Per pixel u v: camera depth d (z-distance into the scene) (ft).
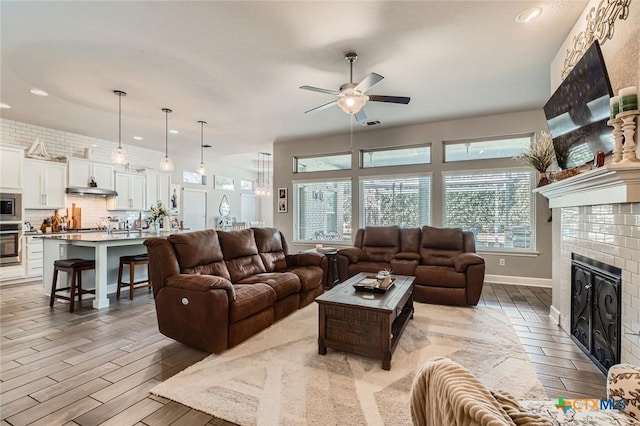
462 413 2.13
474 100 14.55
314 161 22.50
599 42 7.23
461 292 12.60
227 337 8.52
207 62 10.71
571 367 7.65
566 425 3.39
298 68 11.19
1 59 10.35
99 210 21.66
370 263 15.29
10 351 8.41
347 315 8.01
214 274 10.64
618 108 5.85
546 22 8.56
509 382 6.98
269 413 5.84
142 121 17.39
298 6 7.87
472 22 8.56
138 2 7.64
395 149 19.74
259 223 37.96
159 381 6.96
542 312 11.87
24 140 17.87
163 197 25.54
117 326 10.30
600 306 7.54
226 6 7.84
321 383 6.88
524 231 16.57
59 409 5.94
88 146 20.90
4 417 5.70
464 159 17.85
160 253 9.25
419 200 18.99
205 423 5.60
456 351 8.52
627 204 6.38
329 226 21.76
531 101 14.73
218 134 20.48
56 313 11.58
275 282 10.86
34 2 7.56
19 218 16.69
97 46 9.62
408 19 8.41
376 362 7.89
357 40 9.43
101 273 12.36
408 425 5.49
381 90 13.26
